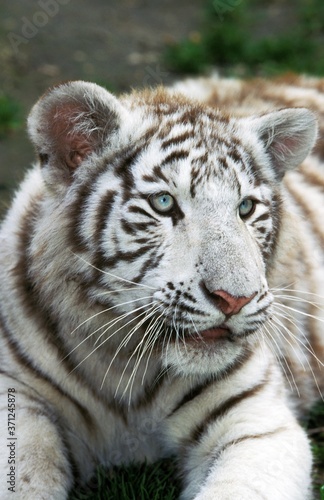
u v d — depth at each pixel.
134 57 17.00
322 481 7.60
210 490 6.40
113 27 18.42
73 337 6.98
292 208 8.02
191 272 6.27
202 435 7.25
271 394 7.35
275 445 6.84
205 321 6.26
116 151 6.67
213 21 18.27
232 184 6.54
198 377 7.19
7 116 13.73
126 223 6.47
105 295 6.68
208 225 6.35
